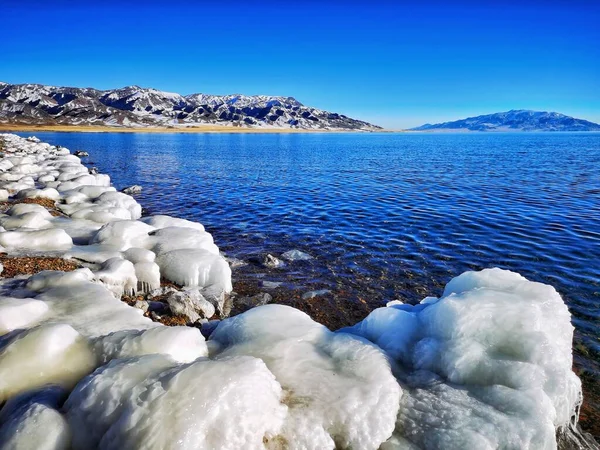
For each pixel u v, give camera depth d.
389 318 8.23
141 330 7.39
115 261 11.45
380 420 5.97
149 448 4.69
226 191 32.28
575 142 132.50
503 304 7.32
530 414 5.81
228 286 12.88
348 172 44.72
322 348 7.51
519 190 31.89
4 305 7.66
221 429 5.05
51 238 13.12
